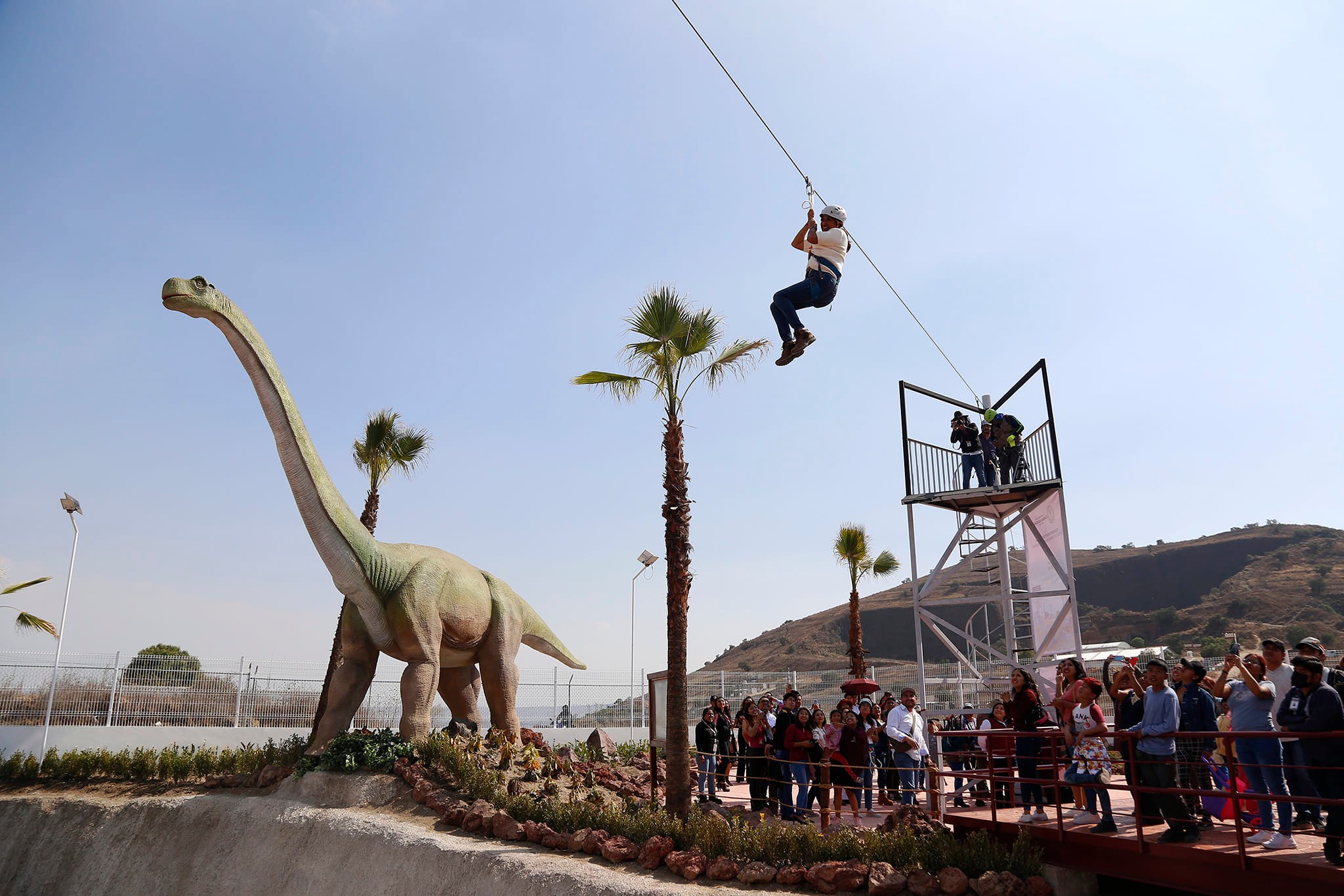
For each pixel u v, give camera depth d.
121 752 17.83
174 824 14.05
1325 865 6.73
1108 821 8.80
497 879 10.46
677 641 13.11
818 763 12.93
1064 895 8.92
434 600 15.73
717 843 10.62
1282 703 7.57
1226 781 9.61
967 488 17.39
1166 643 67.56
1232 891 7.38
